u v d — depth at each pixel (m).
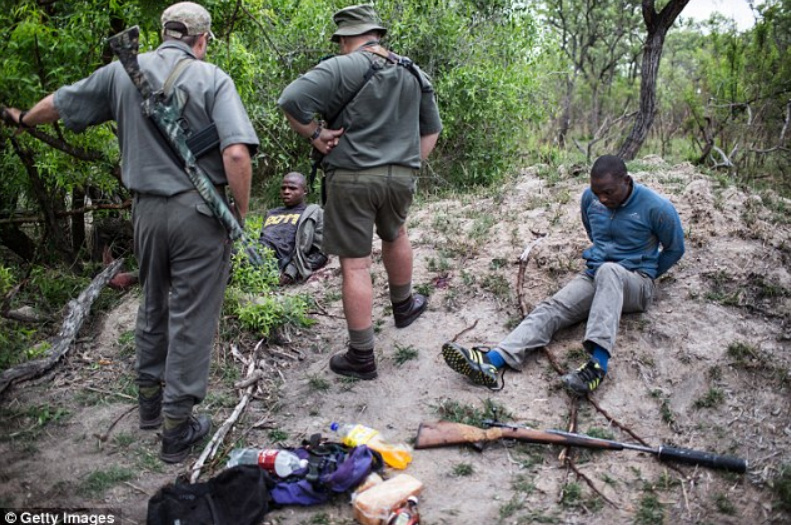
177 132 3.05
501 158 7.93
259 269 4.58
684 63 19.27
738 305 4.21
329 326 4.54
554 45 8.69
